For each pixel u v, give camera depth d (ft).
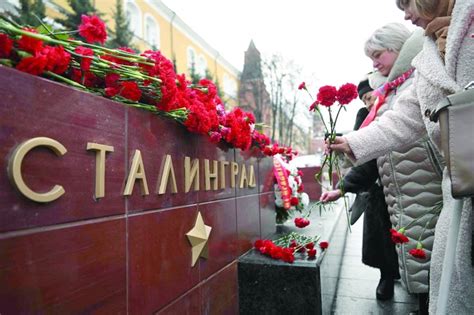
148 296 3.83
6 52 2.54
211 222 5.59
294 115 77.56
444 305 3.26
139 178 3.69
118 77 3.67
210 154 5.70
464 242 3.42
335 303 8.27
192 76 72.08
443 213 3.94
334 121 4.96
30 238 2.46
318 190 20.67
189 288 4.77
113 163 3.34
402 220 6.21
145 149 3.89
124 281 3.43
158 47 61.93
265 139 8.32
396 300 8.34
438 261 3.81
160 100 4.00
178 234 4.55
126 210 3.52
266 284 6.34
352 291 9.12
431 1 3.70
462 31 3.43
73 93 2.89
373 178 7.34
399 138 4.53
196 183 5.08
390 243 7.95
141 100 4.17
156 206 4.07
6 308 2.28
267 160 9.28
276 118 77.82
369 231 8.21
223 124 5.94
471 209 3.38
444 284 3.32
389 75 6.80
